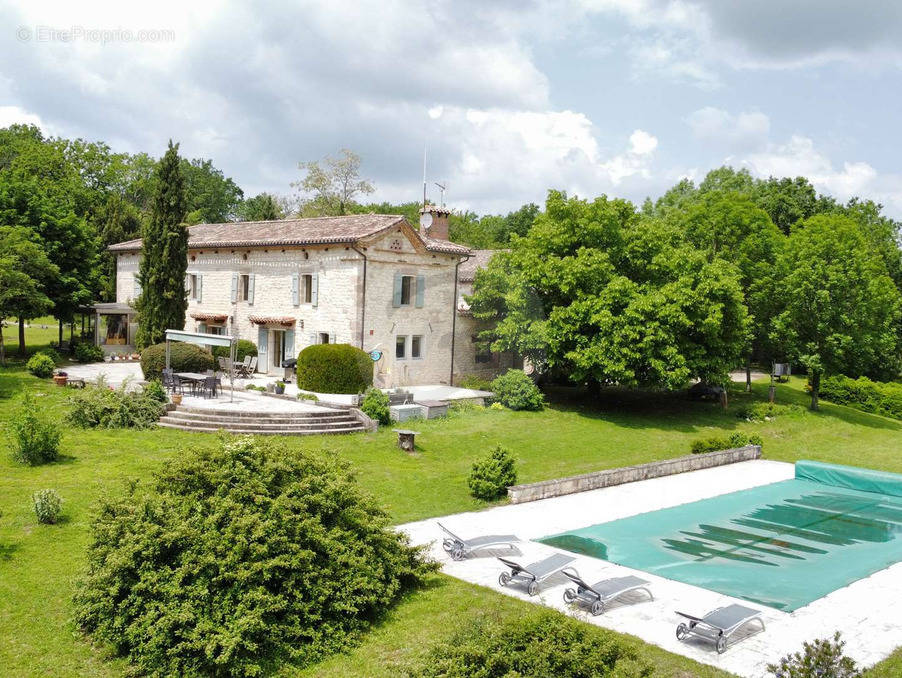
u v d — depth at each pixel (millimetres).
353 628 9578
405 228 28250
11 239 28422
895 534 16250
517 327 27078
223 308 33062
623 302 27266
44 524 12719
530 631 7559
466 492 17531
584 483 19078
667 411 32125
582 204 29125
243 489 9852
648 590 11820
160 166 29312
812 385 38062
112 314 36406
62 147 58500
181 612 8570
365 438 21031
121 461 16766
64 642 9039
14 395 22969
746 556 14109
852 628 10617
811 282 35094
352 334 27141
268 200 58281
